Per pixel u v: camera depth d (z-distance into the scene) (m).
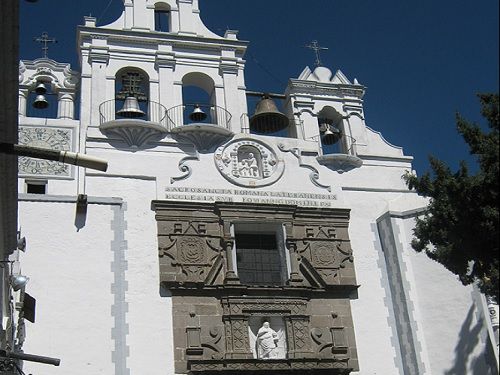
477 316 27.12
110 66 30.56
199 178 28.80
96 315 25.36
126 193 27.88
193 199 28.33
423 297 27.95
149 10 32.53
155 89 30.53
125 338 25.22
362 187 30.62
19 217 26.34
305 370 25.70
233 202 28.17
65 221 26.70
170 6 33.12
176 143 29.33
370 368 26.80
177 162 28.88
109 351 24.92
